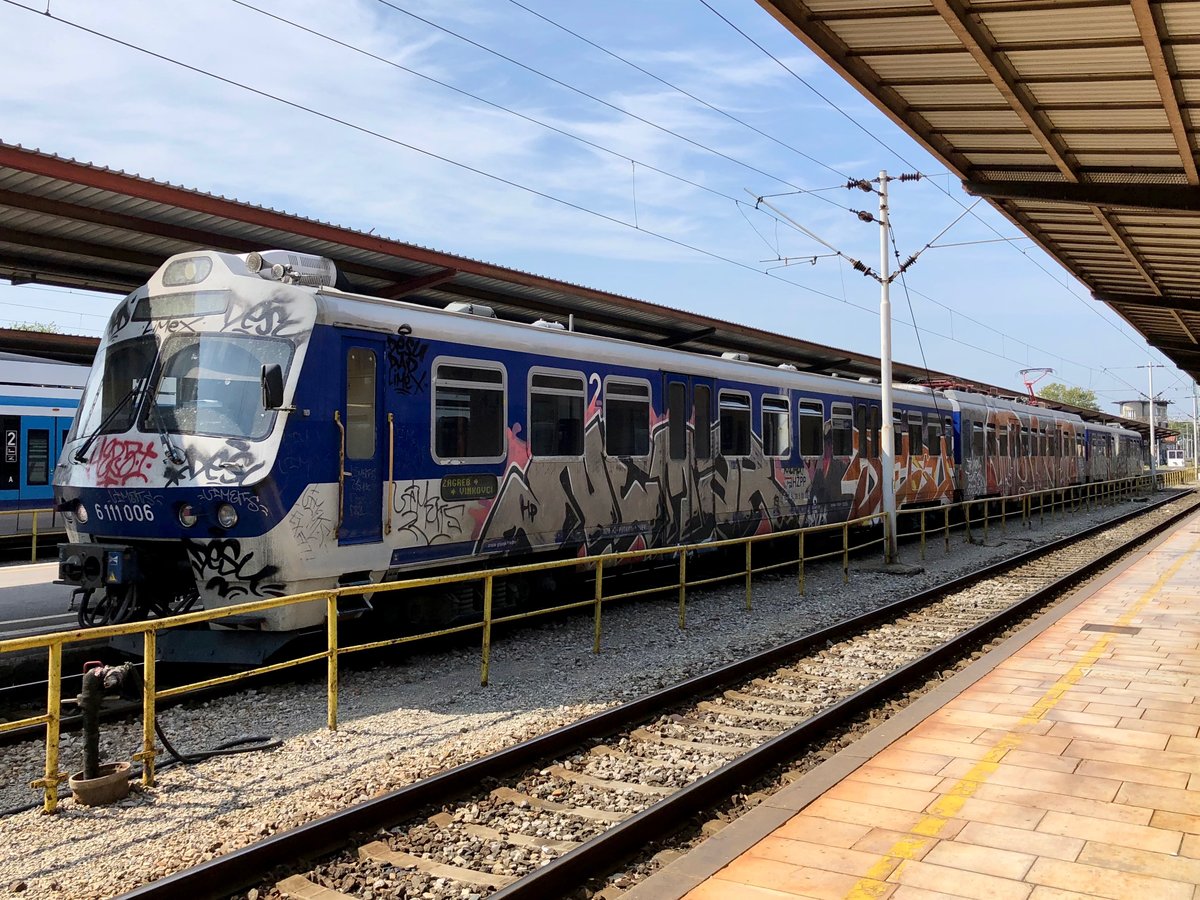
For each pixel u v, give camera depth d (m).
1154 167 9.53
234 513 8.05
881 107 8.53
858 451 18.28
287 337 8.37
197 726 7.15
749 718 7.47
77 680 8.52
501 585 10.89
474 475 10.03
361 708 7.67
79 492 8.84
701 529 13.73
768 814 4.92
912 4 6.70
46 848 4.87
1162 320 20.19
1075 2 6.38
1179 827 4.64
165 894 4.18
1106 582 13.84
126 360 9.02
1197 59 7.02
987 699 7.18
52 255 11.68
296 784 5.82
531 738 6.72
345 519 8.59
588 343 11.80
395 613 9.67
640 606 12.86
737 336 19.58
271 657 9.10
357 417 8.80
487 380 10.27
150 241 11.40
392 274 13.65
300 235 11.58
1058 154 9.30
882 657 9.68
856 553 19.42
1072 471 35.03
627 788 5.86
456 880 4.57
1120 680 7.70
